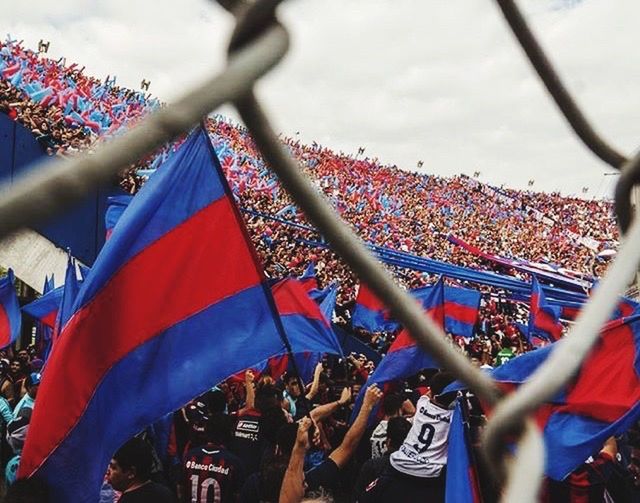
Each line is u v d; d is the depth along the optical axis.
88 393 3.62
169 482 6.70
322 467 4.66
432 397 5.04
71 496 3.52
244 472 5.43
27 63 39.31
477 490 3.94
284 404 8.10
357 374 10.59
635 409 4.25
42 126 17.22
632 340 4.35
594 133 0.99
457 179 74.88
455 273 17.83
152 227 3.87
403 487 4.86
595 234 71.56
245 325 4.00
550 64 0.97
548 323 10.65
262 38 0.56
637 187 0.97
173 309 3.86
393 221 55.44
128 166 0.46
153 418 3.75
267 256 23.83
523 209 74.69
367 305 12.36
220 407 6.82
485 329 21.97
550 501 5.00
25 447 3.50
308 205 0.68
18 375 10.27
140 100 44.03
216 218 3.99
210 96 0.51
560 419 4.39
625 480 5.34
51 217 0.41
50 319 8.88
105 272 3.73
